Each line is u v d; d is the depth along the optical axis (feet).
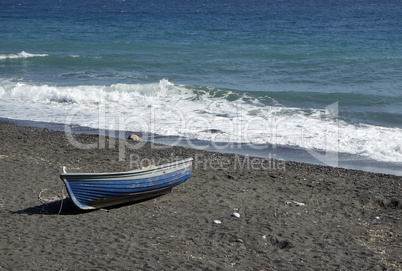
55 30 156.76
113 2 335.06
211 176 37.27
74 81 81.30
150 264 21.07
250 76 85.30
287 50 110.83
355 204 31.19
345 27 157.58
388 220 28.25
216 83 80.07
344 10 235.40
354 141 48.83
